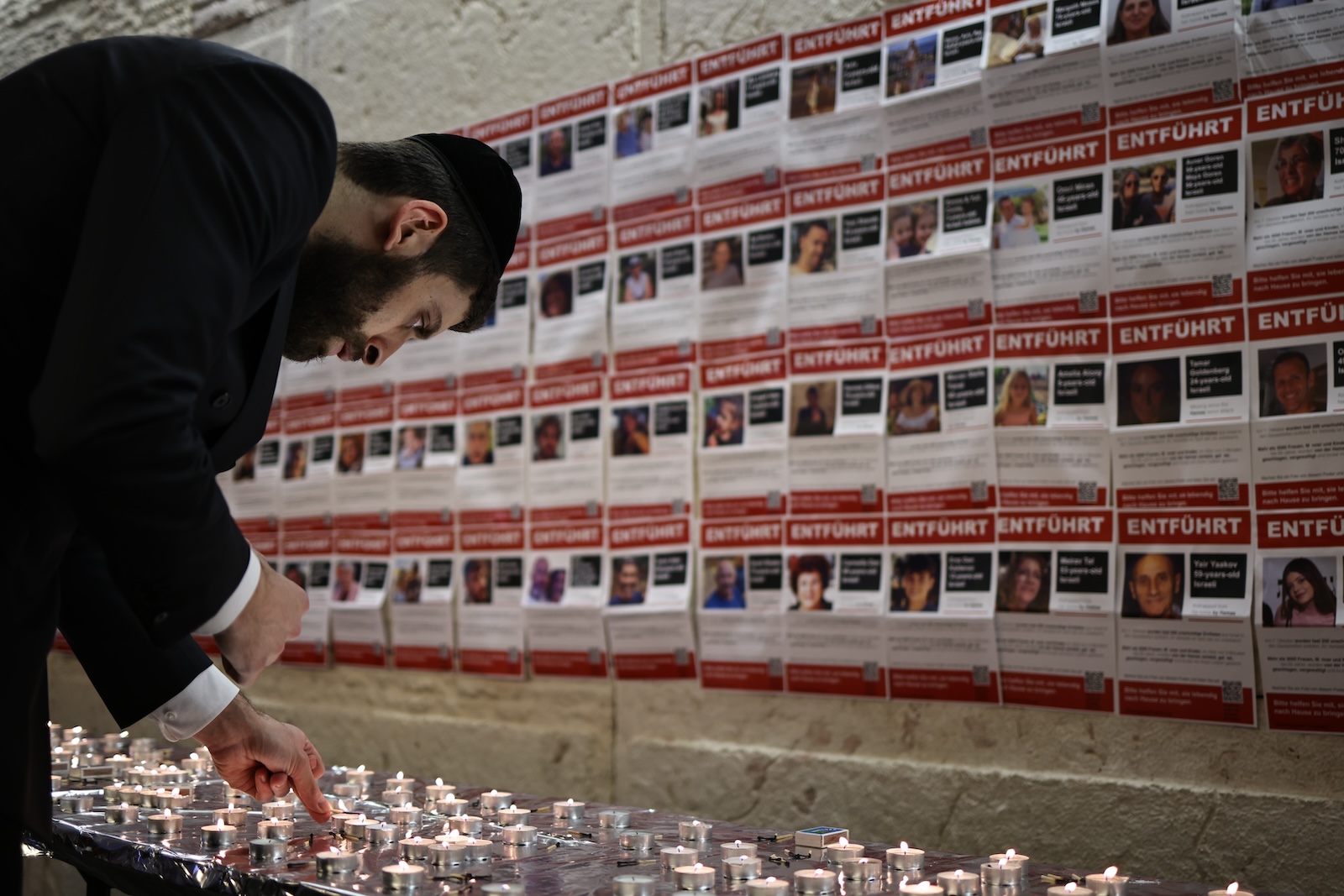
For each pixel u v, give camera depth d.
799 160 2.79
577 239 3.20
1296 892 2.06
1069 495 2.37
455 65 3.57
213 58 1.15
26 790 1.24
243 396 1.35
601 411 3.09
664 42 3.08
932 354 2.56
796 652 2.69
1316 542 2.10
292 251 1.25
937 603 2.50
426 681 3.43
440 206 1.43
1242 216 2.21
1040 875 1.33
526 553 3.21
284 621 1.31
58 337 1.02
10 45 5.06
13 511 1.20
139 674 1.60
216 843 1.45
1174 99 2.29
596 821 1.70
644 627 2.93
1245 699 2.14
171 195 1.05
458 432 3.42
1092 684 2.30
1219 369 2.22
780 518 2.74
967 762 2.46
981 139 2.52
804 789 2.64
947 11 2.59
